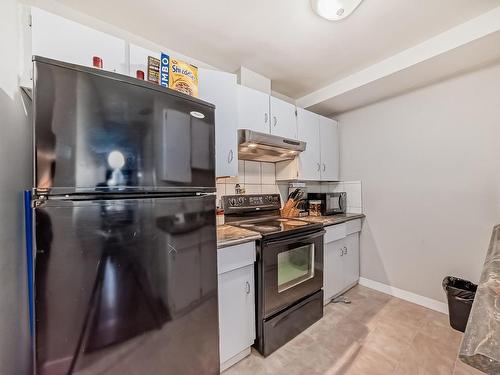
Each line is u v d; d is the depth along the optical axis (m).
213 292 1.13
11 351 0.88
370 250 2.51
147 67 1.16
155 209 0.91
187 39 1.67
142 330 0.87
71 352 0.73
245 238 1.44
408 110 2.20
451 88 1.93
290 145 2.04
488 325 0.47
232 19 1.48
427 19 1.47
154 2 1.33
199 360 1.06
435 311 2.03
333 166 2.70
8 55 0.90
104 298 0.79
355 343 1.62
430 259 2.07
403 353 1.52
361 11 1.40
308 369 1.40
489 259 0.89
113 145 0.81
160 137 0.93
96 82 0.79
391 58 1.88
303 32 1.60
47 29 1.03
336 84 2.30
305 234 1.79
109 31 1.52
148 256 0.88
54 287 0.71
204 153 1.10
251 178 2.35
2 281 0.82
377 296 2.31
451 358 1.46
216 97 1.59
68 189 0.73
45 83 0.71
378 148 2.44
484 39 1.45
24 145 1.00
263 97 1.99
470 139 1.84
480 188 1.80
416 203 2.16
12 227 0.90
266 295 1.52
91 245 0.77
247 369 1.41
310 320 1.82
